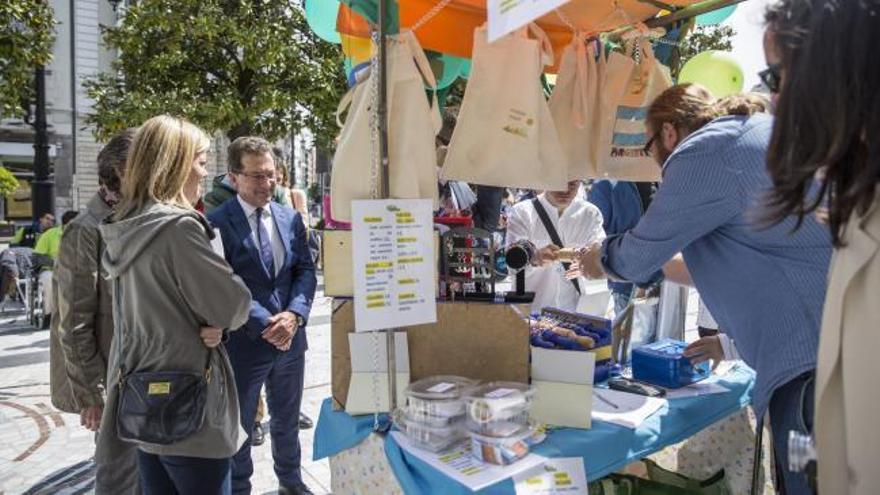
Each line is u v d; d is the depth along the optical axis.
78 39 20.58
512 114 1.92
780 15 0.90
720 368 2.13
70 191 21.02
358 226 1.46
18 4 5.14
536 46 1.94
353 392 1.69
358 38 2.11
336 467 1.78
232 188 3.35
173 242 1.69
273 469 3.24
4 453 3.67
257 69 10.15
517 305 1.64
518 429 1.39
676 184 1.44
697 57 2.74
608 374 1.99
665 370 1.91
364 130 1.66
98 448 1.93
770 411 1.40
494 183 1.93
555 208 3.19
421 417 1.45
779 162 0.89
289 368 2.89
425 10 2.16
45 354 6.15
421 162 1.69
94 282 2.16
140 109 9.45
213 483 1.80
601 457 1.50
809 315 1.33
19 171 21.16
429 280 1.56
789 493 1.37
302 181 23.95
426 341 1.67
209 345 1.79
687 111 1.66
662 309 2.46
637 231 1.56
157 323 1.71
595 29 2.50
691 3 2.37
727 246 1.46
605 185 3.29
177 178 1.80
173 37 9.89
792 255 1.35
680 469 2.32
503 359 1.63
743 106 1.54
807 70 0.84
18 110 5.97
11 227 19.38
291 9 10.62
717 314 1.55
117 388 1.88
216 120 9.84
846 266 0.92
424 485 1.37
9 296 9.34
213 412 1.78
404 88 1.69
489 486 1.26
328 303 8.60
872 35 0.80
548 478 1.36
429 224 1.57
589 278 1.80
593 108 2.33
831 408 0.96
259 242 2.78
